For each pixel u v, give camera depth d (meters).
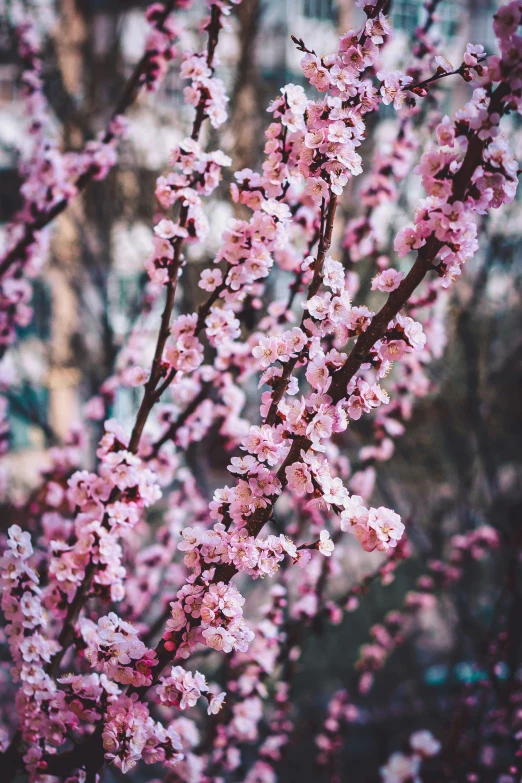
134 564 4.52
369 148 5.55
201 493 4.97
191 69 2.16
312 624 3.77
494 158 1.50
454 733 3.39
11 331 4.15
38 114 4.26
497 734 3.61
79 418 10.59
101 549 1.97
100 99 6.68
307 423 1.62
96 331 6.95
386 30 1.71
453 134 1.54
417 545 5.81
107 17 6.93
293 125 1.79
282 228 1.93
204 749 3.59
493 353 6.91
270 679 4.64
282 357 1.70
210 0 2.21
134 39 7.21
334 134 1.65
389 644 5.43
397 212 4.86
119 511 2.02
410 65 3.78
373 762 6.00
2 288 3.87
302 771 6.02
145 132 6.46
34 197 3.58
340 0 7.62
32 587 1.84
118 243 6.74
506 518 5.70
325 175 1.72
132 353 4.85
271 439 1.64
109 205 6.59
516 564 3.77
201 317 2.12
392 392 4.14
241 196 1.95
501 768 3.34
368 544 1.58
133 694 1.77
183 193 2.05
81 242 6.61
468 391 5.71
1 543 4.50
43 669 2.03
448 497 6.91
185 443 3.05
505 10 1.45
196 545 1.68
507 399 7.25
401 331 1.65
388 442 4.17
